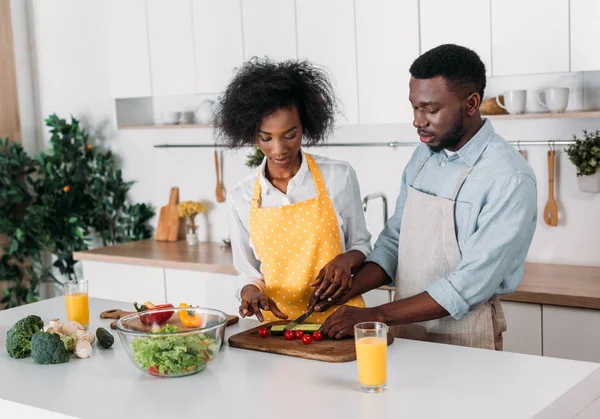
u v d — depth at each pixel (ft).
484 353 6.32
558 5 9.98
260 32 12.42
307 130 7.59
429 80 6.77
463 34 10.71
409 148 12.36
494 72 10.55
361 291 7.66
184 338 5.97
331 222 7.82
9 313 8.31
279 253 7.80
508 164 6.82
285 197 7.82
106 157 15.40
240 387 5.74
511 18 10.32
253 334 6.98
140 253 13.76
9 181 15.20
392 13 11.20
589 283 10.16
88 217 15.52
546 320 9.85
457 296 6.73
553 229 11.41
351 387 5.64
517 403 5.22
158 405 5.45
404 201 8.00
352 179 8.06
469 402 5.26
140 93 13.98
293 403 5.37
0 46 15.74
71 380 6.08
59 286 16.78
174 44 13.39
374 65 11.46
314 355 6.30
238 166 14.23
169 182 15.12
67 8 15.70
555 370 5.85
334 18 11.71
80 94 15.87
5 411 5.76
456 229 7.16
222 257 13.09
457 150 7.11
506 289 7.14
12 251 15.07
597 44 9.81
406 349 6.51
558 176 11.27
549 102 10.50
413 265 7.44
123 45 14.06
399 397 5.40
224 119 7.37
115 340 7.16
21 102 16.22
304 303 7.85
